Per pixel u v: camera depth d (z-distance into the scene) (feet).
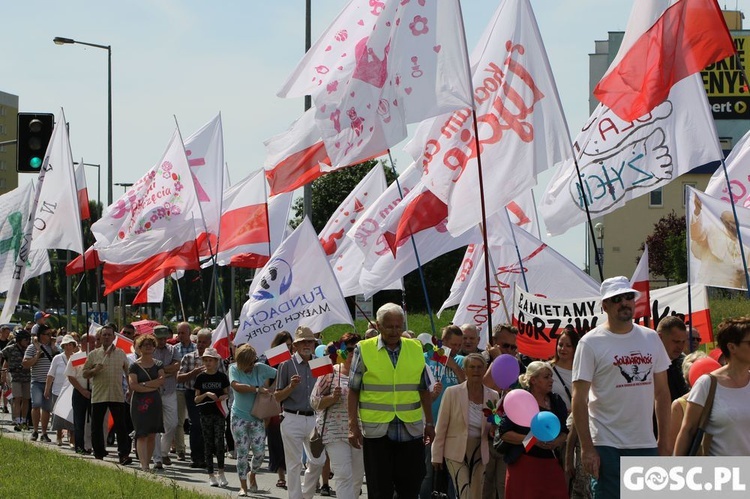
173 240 85.40
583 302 53.52
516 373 42.42
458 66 50.55
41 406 91.20
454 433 45.29
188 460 78.28
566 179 59.16
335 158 52.90
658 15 52.70
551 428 37.73
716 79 322.75
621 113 52.95
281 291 69.72
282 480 64.13
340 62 58.59
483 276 69.87
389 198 72.74
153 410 69.41
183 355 77.00
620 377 35.22
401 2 51.21
